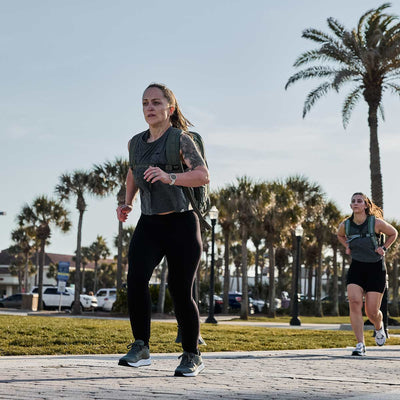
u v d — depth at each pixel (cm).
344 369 604
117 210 536
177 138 484
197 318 493
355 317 830
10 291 10050
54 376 460
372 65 2748
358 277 851
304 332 1677
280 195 4359
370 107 2880
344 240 883
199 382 447
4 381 422
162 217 482
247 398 366
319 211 4900
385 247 841
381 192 2855
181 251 478
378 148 2872
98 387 400
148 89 490
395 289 5359
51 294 4512
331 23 2869
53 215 4719
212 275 2902
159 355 736
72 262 11400
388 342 1252
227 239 4559
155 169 456
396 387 449
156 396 362
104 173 4172
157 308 3688
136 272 481
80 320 1970
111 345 969
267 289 6675
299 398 370
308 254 5906
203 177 472
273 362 671
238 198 4238
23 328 1283
